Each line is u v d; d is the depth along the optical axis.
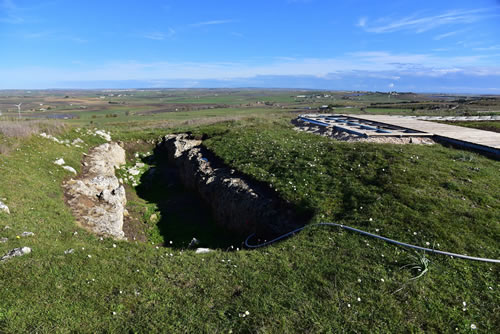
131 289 7.01
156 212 17.06
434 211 9.54
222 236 14.30
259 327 5.78
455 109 69.44
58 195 13.51
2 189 11.88
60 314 6.03
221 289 7.02
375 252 8.13
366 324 5.82
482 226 8.62
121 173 23.58
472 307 6.09
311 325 5.83
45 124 24.78
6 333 5.42
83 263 8.05
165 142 30.14
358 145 17.12
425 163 13.54
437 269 7.22
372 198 10.88
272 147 19.06
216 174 17.75
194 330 5.77
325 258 8.12
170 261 8.46
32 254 8.09
